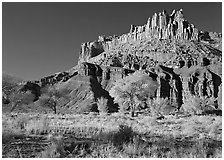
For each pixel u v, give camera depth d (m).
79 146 9.45
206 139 12.48
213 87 194.62
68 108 128.88
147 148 9.48
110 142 9.89
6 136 10.37
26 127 13.34
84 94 154.62
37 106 78.75
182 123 22.78
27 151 8.88
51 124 16.34
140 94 45.91
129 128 11.10
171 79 195.88
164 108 50.69
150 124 20.06
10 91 54.69
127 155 8.52
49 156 8.22
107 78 193.00
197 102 59.94
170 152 9.03
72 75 186.50
